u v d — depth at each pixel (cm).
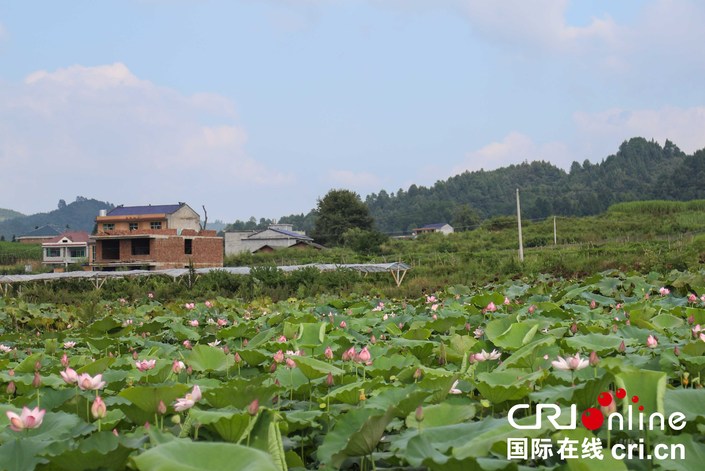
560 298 1409
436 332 1030
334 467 398
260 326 1277
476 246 8550
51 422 472
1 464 375
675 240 5569
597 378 437
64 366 738
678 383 610
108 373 701
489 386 507
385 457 405
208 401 496
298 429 499
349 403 535
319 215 10819
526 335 703
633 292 1477
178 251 7200
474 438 375
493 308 1023
